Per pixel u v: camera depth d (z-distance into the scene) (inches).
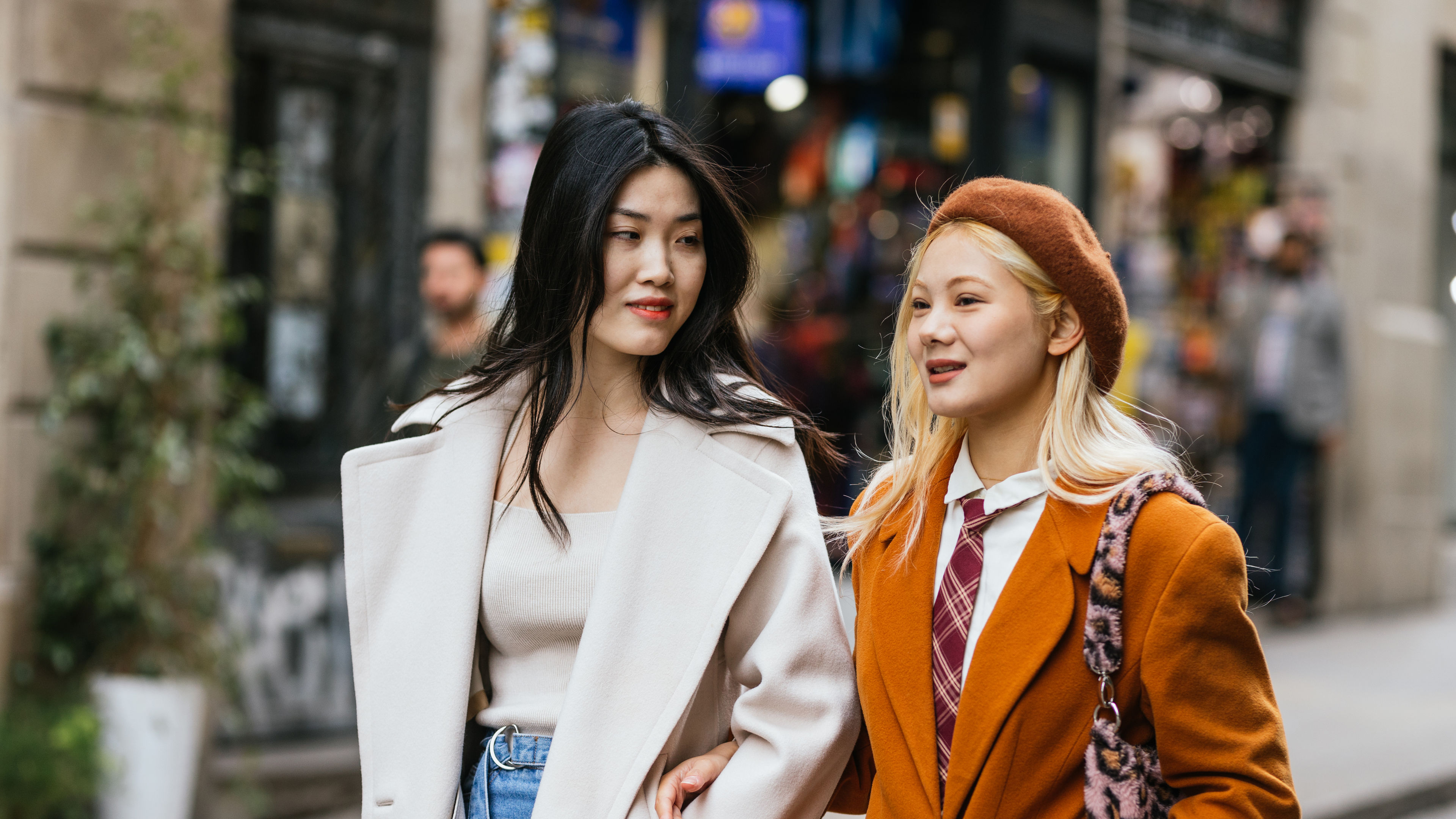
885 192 331.3
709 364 89.2
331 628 221.9
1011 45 307.3
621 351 87.0
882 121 332.8
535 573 86.3
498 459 89.6
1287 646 333.1
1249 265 372.8
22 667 187.2
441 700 85.7
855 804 88.8
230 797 203.6
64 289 191.2
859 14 326.3
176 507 197.2
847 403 330.3
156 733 185.6
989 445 77.5
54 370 189.8
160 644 195.6
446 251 177.6
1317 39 384.8
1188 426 365.7
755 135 347.9
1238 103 380.8
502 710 86.7
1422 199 414.9
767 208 346.9
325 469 223.5
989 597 75.9
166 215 196.4
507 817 85.2
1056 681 71.7
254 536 213.5
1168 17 348.8
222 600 207.9
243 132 213.6
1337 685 287.9
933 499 79.6
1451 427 503.2
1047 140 321.7
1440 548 428.5
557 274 83.0
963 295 74.5
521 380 90.0
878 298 331.3
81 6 190.7
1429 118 417.4
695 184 84.0
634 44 257.8
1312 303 339.6
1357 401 389.1
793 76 335.3
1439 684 290.5
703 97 307.4
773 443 89.0
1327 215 382.3
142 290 192.9
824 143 340.2
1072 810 71.5
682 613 85.4
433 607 87.0
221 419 209.6
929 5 319.9
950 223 76.3
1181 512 70.7
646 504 86.3
